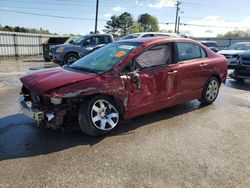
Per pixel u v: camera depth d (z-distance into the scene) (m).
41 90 3.51
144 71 4.26
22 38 20.41
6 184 2.75
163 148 3.59
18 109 5.30
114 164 3.16
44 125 3.87
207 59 5.43
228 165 3.15
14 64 14.81
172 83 4.68
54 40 18.36
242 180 2.84
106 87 3.80
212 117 4.91
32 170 3.02
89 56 4.81
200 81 5.27
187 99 5.13
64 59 13.13
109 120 4.02
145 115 4.97
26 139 3.88
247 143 3.78
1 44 18.58
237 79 8.79
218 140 3.87
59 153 3.44
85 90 3.63
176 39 4.85
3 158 3.29
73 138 3.90
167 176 2.90
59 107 3.69
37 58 19.59
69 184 2.76
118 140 3.84
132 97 4.14
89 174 2.94
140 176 2.90
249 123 4.62
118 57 4.19
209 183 2.78
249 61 8.23
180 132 4.16
